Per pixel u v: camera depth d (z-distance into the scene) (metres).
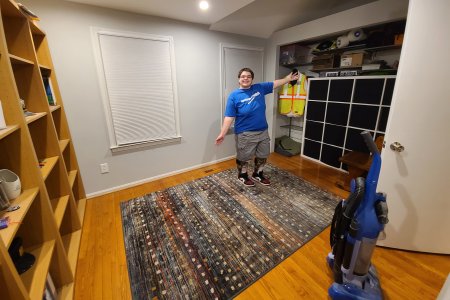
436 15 1.14
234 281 1.38
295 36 3.07
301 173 2.99
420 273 1.40
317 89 3.19
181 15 2.38
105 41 2.17
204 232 1.83
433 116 1.27
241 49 3.19
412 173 1.40
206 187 2.61
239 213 2.09
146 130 2.62
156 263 1.53
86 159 2.35
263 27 3.06
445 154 1.30
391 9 2.15
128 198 2.41
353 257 1.10
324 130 3.20
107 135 2.41
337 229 1.14
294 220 1.97
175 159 2.99
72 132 2.22
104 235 1.82
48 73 1.92
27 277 1.04
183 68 2.73
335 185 2.63
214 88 3.08
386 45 2.42
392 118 1.37
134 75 2.39
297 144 3.90
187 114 2.93
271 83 2.50
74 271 1.43
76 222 1.82
